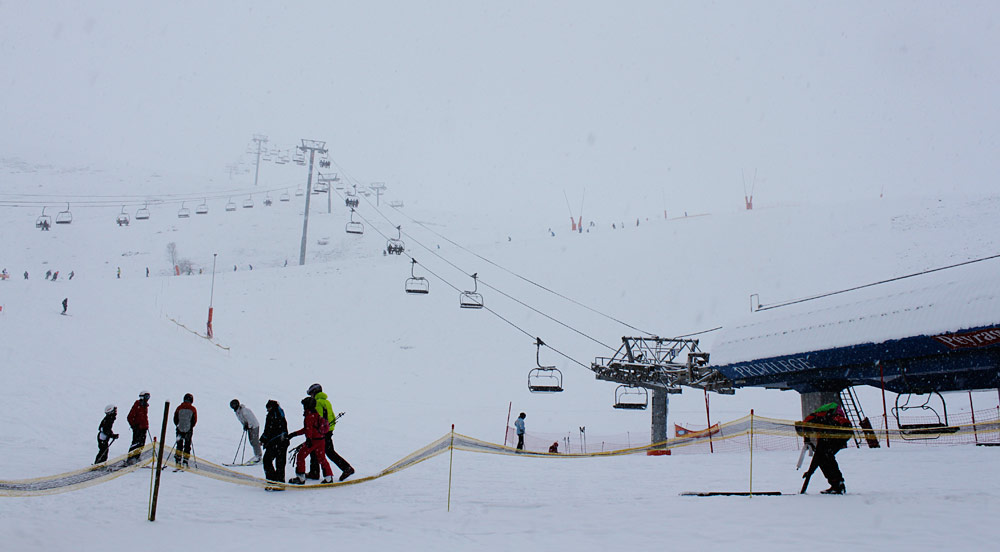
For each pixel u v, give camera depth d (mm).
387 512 9625
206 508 10023
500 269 70312
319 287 65812
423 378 43312
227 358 40312
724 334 24609
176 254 103938
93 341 33688
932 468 12227
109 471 12586
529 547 6984
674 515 8500
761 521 7746
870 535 6742
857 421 21234
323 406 13023
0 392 21516
